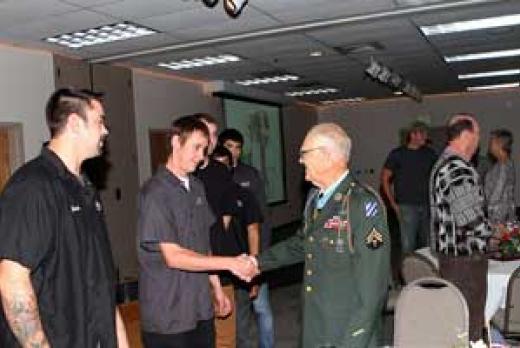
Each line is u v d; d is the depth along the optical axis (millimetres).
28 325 1601
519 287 3178
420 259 3363
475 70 9875
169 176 2625
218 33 6035
